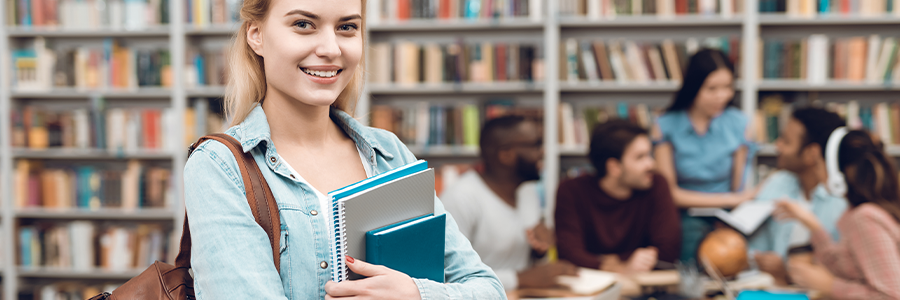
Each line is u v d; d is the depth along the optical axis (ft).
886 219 5.47
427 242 2.47
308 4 2.36
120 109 12.26
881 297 5.26
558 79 11.16
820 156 7.07
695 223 8.46
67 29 11.43
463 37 11.89
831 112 7.24
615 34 11.76
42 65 11.51
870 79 10.46
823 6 10.55
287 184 2.46
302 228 2.41
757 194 8.50
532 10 11.04
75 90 11.50
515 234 7.00
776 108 10.86
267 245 2.30
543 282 5.37
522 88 11.14
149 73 11.44
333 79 2.44
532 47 11.12
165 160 12.31
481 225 6.87
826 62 10.59
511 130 6.84
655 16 10.83
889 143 10.55
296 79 2.41
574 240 7.50
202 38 12.10
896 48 10.39
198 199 2.28
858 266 5.59
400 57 11.28
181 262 2.70
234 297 2.13
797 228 7.17
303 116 2.59
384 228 2.38
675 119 9.22
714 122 9.14
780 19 10.61
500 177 7.04
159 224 12.16
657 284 5.88
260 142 2.48
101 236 11.62
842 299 5.39
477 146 11.25
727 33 11.41
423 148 11.34
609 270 6.66
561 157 12.01
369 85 11.31
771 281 5.74
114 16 11.41
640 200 7.76
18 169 11.68
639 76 11.00
